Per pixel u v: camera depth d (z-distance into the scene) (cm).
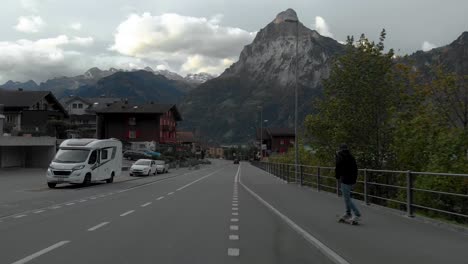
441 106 2423
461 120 2423
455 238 1001
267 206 1706
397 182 2156
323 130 2594
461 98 2416
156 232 1079
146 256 809
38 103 7981
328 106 2464
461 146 1681
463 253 843
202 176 4944
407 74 2438
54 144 5191
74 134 6706
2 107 6819
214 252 848
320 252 855
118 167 3447
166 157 8681
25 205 1727
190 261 772
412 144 1977
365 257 806
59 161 2823
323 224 1213
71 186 2930
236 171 6844
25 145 4922
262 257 809
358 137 2339
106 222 1250
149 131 10194
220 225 1202
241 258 799
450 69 2489
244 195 2264
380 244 929
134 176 4675
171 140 11538
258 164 8731
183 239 985
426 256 815
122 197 2130
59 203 1814
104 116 10262
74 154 2883
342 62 2409
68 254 822
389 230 1112
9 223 1228
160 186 3050
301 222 1252
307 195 2253
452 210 1497
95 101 13975
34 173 4278
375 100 2327
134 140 10162
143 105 10731
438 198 1498
